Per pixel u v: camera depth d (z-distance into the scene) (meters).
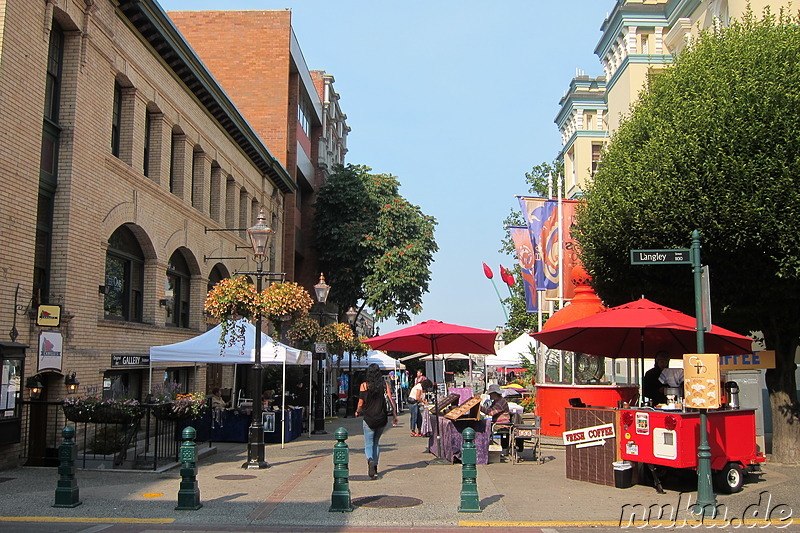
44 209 14.11
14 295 12.47
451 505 9.60
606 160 16.53
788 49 12.97
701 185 12.62
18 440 12.41
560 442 16.94
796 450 13.42
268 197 32.62
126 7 16.77
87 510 9.28
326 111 46.72
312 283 41.53
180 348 16.59
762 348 18.94
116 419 13.00
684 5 23.48
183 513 9.11
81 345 14.72
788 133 12.05
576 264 20.25
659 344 13.79
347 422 27.34
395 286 38.16
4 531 8.12
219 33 36.06
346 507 9.18
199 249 22.66
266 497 10.28
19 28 12.70
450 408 15.54
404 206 40.44
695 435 10.29
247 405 19.50
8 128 12.32
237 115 25.61
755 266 12.52
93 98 15.38
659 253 9.74
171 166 21.23
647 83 19.97
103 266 15.85
